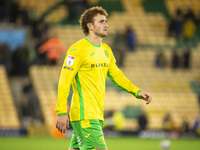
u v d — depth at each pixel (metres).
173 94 70.50
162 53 73.31
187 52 73.06
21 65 65.94
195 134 60.56
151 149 40.44
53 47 65.88
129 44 74.12
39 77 67.75
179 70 73.75
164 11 85.75
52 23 78.06
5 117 62.19
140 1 86.56
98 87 15.12
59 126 14.43
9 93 64.62
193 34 80.50
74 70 14.74
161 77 72.69
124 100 67.56
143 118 60.56
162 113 67.38
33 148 39.72
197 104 69.50
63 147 41.31
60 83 14.62
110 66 16.08
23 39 70.56
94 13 15.34
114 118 60.59
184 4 87.38
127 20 82.38
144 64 74.31
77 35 76.44
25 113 60.59
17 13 73.19
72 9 75.88
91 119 14.81
